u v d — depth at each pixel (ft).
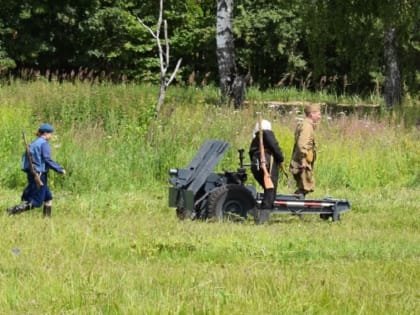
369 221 62.08
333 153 90.33
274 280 35.45
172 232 50.72
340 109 170.71
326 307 31.65
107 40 215.31
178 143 85.92
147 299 31.83
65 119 94.53
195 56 230.27
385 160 91.81
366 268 40.06
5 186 78.84
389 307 31.86
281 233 51.78
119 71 218.59
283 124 95.55
